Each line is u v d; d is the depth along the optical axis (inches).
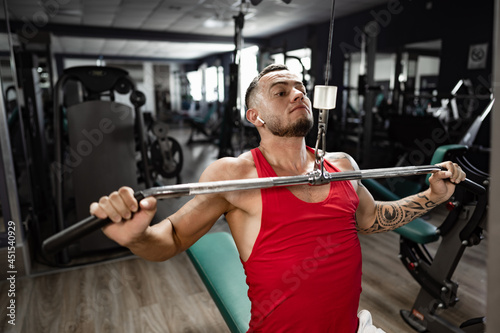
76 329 63.5
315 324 29.6
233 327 41.2
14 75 95.5
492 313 16.6
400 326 63.4
